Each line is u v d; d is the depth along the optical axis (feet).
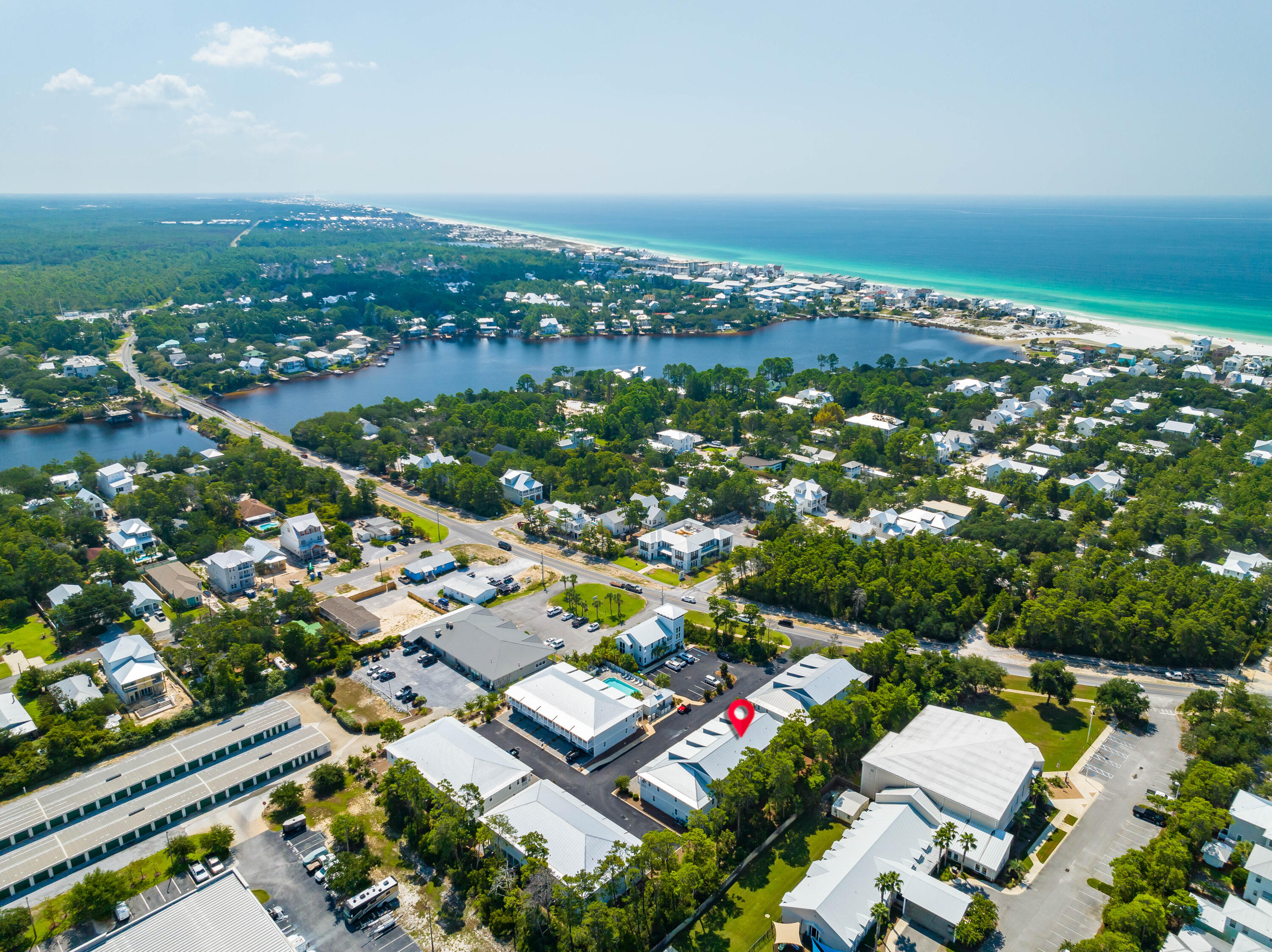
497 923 381.60
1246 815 431.43
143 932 354.95
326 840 440.86
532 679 573.74
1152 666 640.17
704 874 406.00
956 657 627.05
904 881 397.80
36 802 453.58
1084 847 444.14
